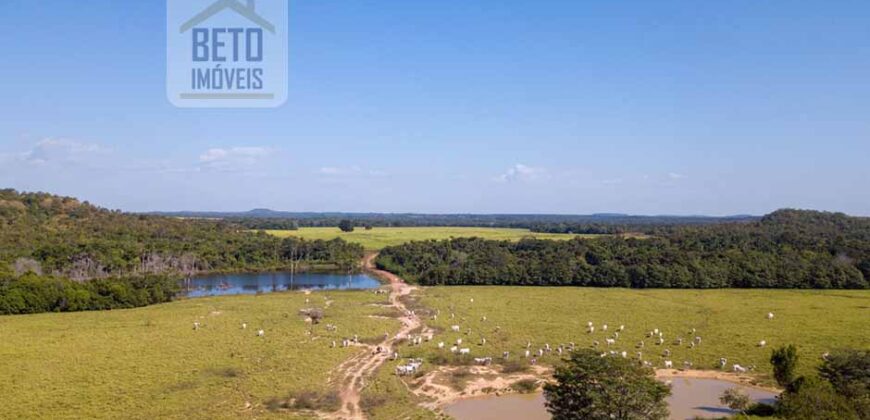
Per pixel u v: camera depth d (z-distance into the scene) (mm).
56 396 50844
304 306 105625
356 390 54906
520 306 106688
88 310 102375
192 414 47156
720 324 87438
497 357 67625
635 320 91312
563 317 94375
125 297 105750
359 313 97812
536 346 73000
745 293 124500
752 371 63094
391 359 65750
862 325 85438
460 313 98438
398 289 135500
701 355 68812
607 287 139625
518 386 57094
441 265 156250
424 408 51375
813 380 46906
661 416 41844
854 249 143000
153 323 87062
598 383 42000
